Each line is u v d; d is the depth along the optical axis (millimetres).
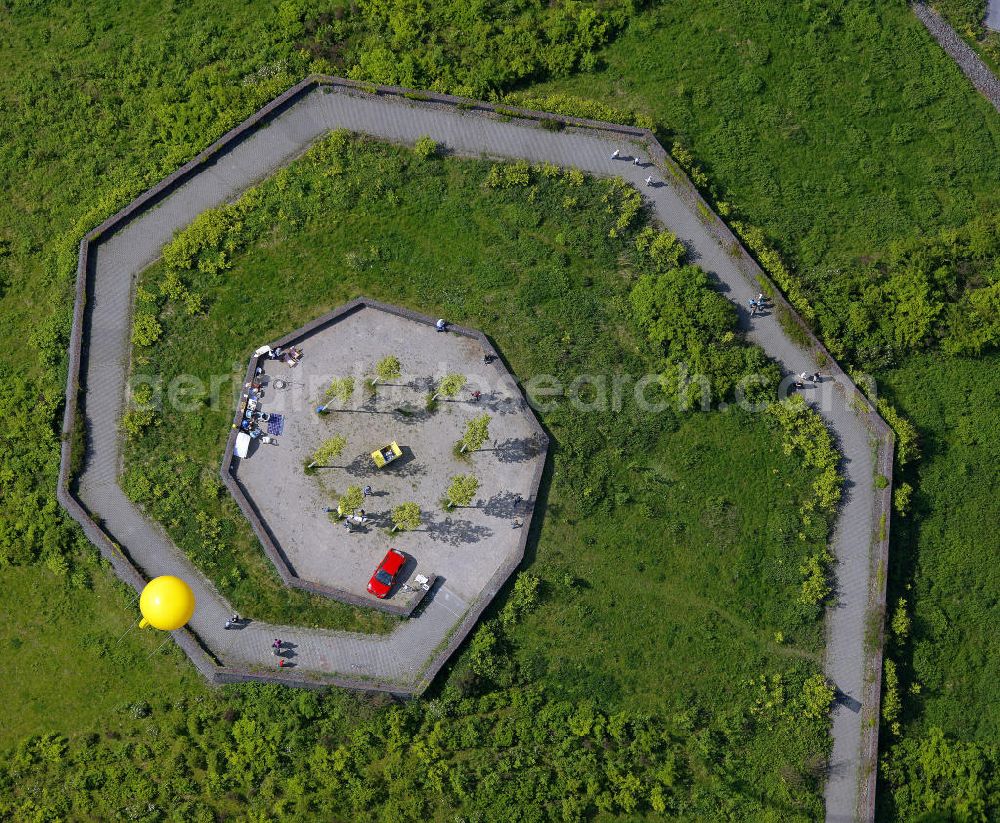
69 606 53812
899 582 55781
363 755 52188
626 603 54656
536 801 51656
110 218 57062
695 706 53562
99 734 52750
